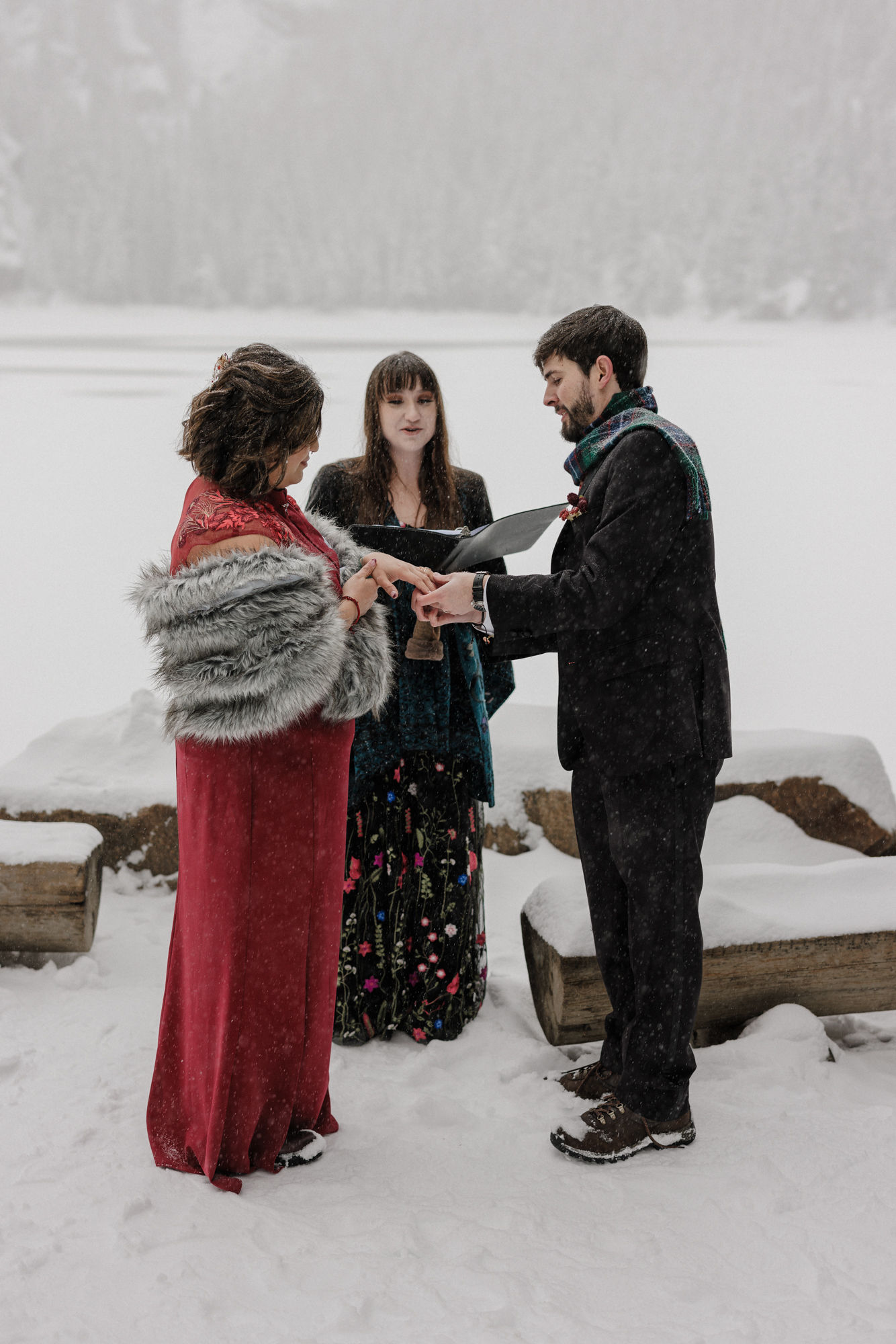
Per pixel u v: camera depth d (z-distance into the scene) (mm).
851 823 3576
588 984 2570
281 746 2018
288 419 2000
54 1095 2373
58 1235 1887
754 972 2650
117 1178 2066
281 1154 2174
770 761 3564
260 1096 2090
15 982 2939
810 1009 2717
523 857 3787
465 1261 1857
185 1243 1880
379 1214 2002
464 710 2662
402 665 2576
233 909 2016
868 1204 2010
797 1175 2111
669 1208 2021
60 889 2869
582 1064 2656
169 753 3824
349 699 2043
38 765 3723
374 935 2701
